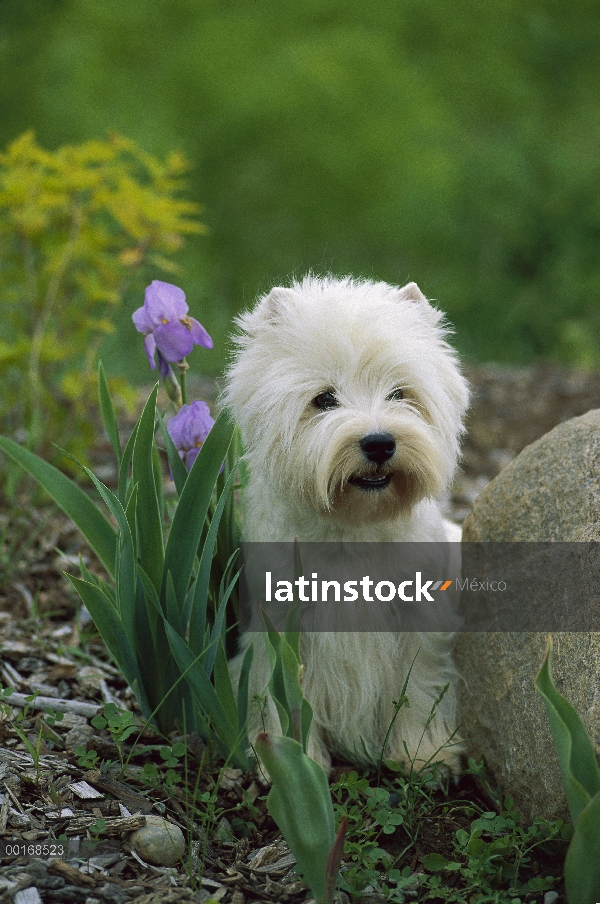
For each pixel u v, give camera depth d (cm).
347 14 1656
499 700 287
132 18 1559
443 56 1712
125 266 543
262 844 271
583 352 1272
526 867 258
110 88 1461
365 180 1469
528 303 1452
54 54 1461
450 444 301
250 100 1459
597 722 236
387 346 285
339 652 294
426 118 1525
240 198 1491
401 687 310
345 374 286
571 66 1833
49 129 1403
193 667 276
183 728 309
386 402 288
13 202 494
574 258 1513
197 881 246
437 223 1490
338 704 304
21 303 603
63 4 1564
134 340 887
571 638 259
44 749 299
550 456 296
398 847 272
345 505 285
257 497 306
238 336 324
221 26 1562
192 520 289
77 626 377
